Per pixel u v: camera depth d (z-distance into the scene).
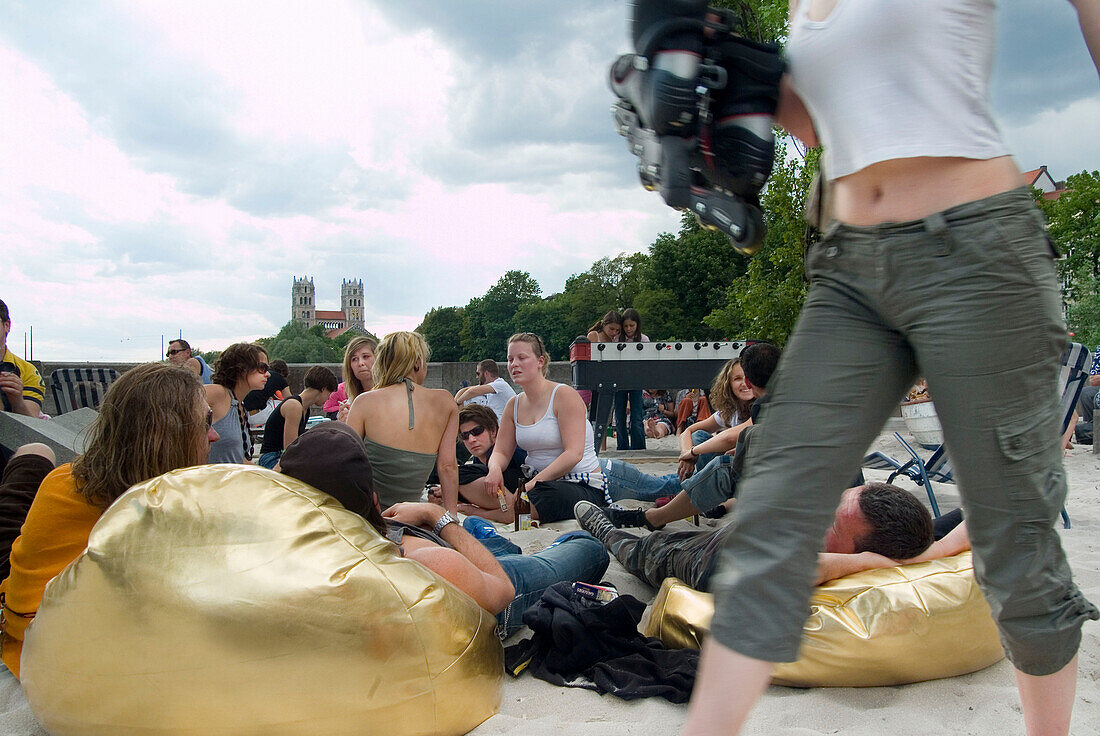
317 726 2.06
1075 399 5.83
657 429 11.48
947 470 5.52
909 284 1.45
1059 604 1.59
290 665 2.04
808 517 1.44
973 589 2.66
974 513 1.56
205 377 7.62
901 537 2.76
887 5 1.44
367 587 2.16
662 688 2.54
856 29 1.47
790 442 1.48
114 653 2.05
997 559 1.57
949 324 1.42
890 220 1.46
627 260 75.81
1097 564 4.00
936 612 2.57
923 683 2.63
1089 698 2.43
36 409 5.47
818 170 1.76
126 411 2.54
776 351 3.89
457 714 2.27
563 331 88.19
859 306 1.52
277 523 2.19
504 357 102.88
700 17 1.62
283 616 2.05
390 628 2.14
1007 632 1.63
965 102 1.45
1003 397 1.43
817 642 2.56
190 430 2.59
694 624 2.79
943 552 2.92
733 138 1.67
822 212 1.75
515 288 105.19
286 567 2.12
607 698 2.59
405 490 4.30
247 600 2.04
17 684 2.71
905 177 1.45
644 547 3.64
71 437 4.61
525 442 5.33
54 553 2.58
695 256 47.94
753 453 1.54
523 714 2.51
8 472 3.01
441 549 2.63
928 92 1.44
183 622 2.03
